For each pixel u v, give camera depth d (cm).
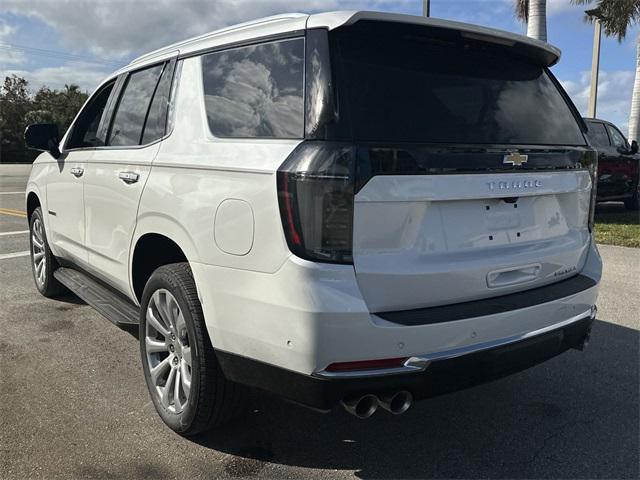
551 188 291
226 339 261
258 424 319
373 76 248
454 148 249
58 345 430
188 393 289
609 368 395
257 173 245
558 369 394
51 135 469
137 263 346
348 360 228
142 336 332
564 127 315
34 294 566
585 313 302
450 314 245
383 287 234
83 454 286
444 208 252
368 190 228
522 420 325
